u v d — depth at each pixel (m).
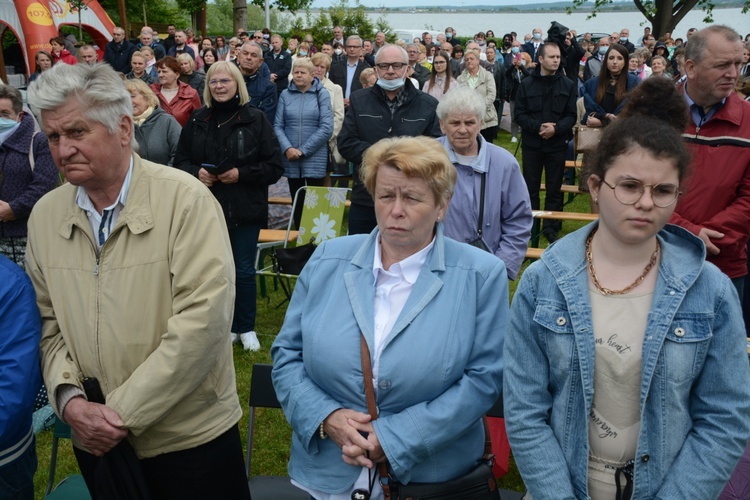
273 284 6.47
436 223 2.18
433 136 4.90
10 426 2.04
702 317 1.70
